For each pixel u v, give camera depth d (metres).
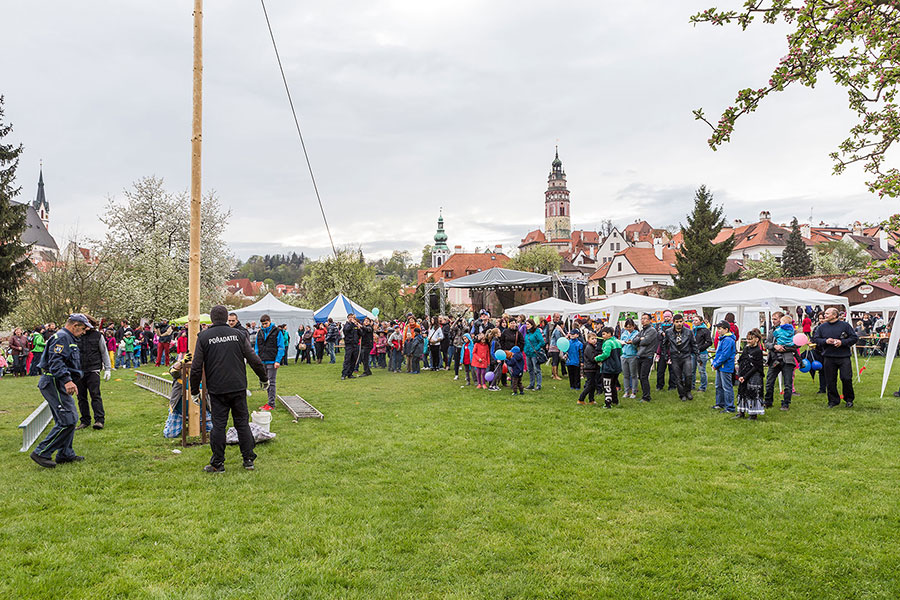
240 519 4.66
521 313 22.17
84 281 27.86
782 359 9.76
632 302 18.81
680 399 11.17
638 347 11.30
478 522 4.65
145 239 34.00
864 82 3.92
